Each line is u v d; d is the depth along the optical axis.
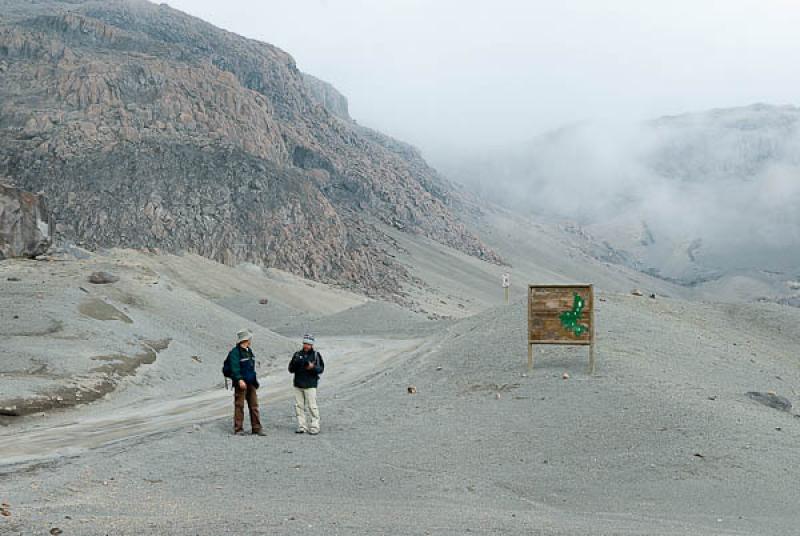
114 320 31.70
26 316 29.14
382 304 64.69
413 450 14.20
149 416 20.28
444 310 120.88
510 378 20.75
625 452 13.56
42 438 16.62
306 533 8.01
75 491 10.41
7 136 111.88
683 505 10.57
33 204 44.66
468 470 12.72
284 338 42.69
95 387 23.52
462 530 8.41
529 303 21.14
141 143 115.31
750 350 27.77
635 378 19.31
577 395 18.19
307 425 16.59
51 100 122.00
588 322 20.64
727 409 16.42
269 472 12.32
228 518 8.62
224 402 22.72
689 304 35.94
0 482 10.87
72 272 39.91
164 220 104.75
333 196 167.88
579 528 8.76
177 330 35.25
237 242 107.62
